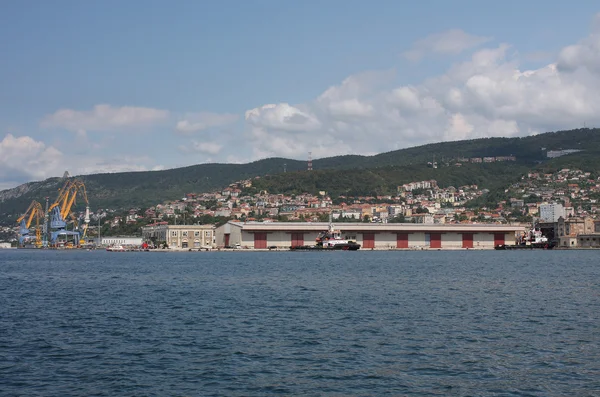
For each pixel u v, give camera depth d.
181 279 110.06
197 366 41.66
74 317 62.44
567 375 39.44
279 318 60.41
